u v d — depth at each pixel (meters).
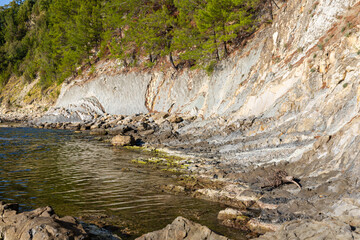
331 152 11.86
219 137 24.00
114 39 52.06
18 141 28.97
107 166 17.86
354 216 7.41
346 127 12.02
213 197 11.60
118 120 42.81
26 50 98.62
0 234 7.51
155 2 48.28
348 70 15.50
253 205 10.51
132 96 47.97
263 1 34.94
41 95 72.56
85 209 10.25
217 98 34.59
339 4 20.48
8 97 84.75
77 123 45.06
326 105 15.85
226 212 9.65
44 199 11.30
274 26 28.64
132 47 52.44
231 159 17.72
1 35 110.75
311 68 19.08
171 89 43.84
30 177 14.82
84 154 22.17
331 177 10.48
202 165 17.20
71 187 13.08
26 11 111.00
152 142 28.02
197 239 6.93
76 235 7.02
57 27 61.91
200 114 35.28
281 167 13.77
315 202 9.09
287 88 21.80
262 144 18.27
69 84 59.94
